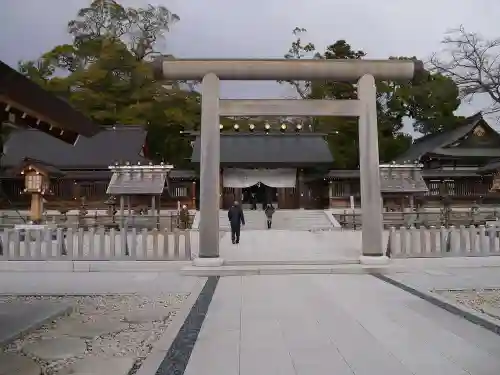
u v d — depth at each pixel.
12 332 5.89
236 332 5.89
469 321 6.41
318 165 39.19
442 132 48.78
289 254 15.33
